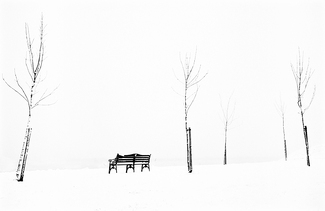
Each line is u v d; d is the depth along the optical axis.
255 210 7.29
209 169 14.89
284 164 15.16
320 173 11.12
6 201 8.16
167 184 10.59
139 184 10.73
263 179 10.58
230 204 7.88
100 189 9.92
